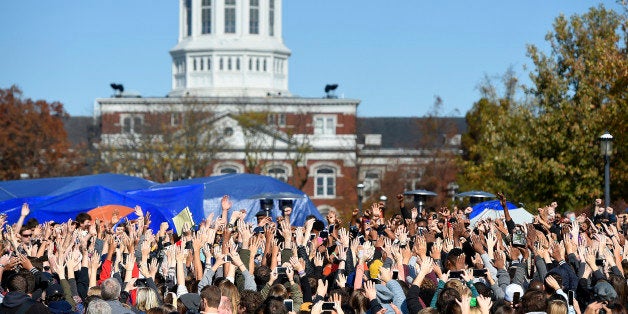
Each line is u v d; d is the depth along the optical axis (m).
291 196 37.78
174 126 109.25
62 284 17.09
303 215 40.47
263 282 17.69
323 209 121.50
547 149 55.06
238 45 147.62
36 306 15.68
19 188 38.31
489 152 67.62
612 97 51.34
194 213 37.22
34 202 35.59
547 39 56.75
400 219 27.70
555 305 14.00
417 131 127.50
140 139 106.81
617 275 16.70
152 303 15.94
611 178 51.31
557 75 56.56
